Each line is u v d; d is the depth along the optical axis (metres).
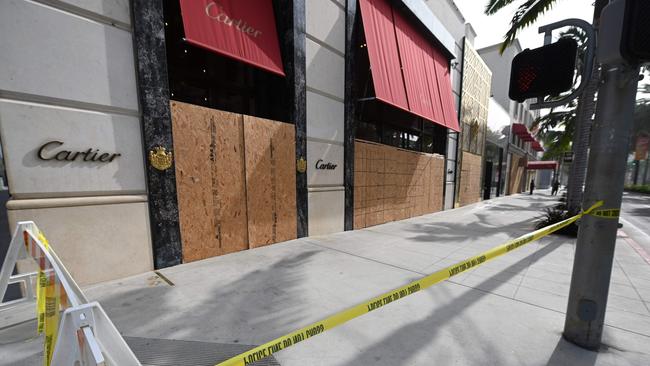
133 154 3.74
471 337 2.47
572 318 2.39
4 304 2.66
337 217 7.14
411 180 10.09
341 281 3.76
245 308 2.95
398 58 7.94
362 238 6.48
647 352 2.30
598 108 2.16
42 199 3.05
